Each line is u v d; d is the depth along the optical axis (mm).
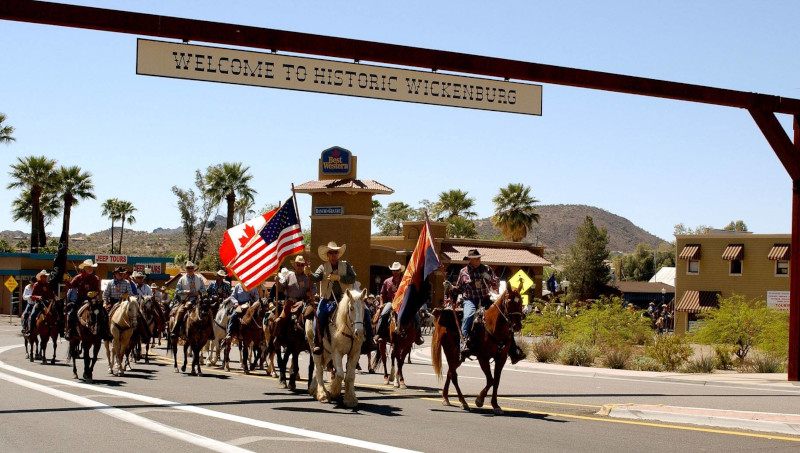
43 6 12914
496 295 13812
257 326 20719
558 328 36469
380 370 23016
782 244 51969
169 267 76188
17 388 16391
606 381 20875
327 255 14211
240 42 14180
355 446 10016
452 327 14234
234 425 11594
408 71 15469
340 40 14836
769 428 11656
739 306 30922
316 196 56594
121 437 10562
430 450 9820
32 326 24469
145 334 20672
